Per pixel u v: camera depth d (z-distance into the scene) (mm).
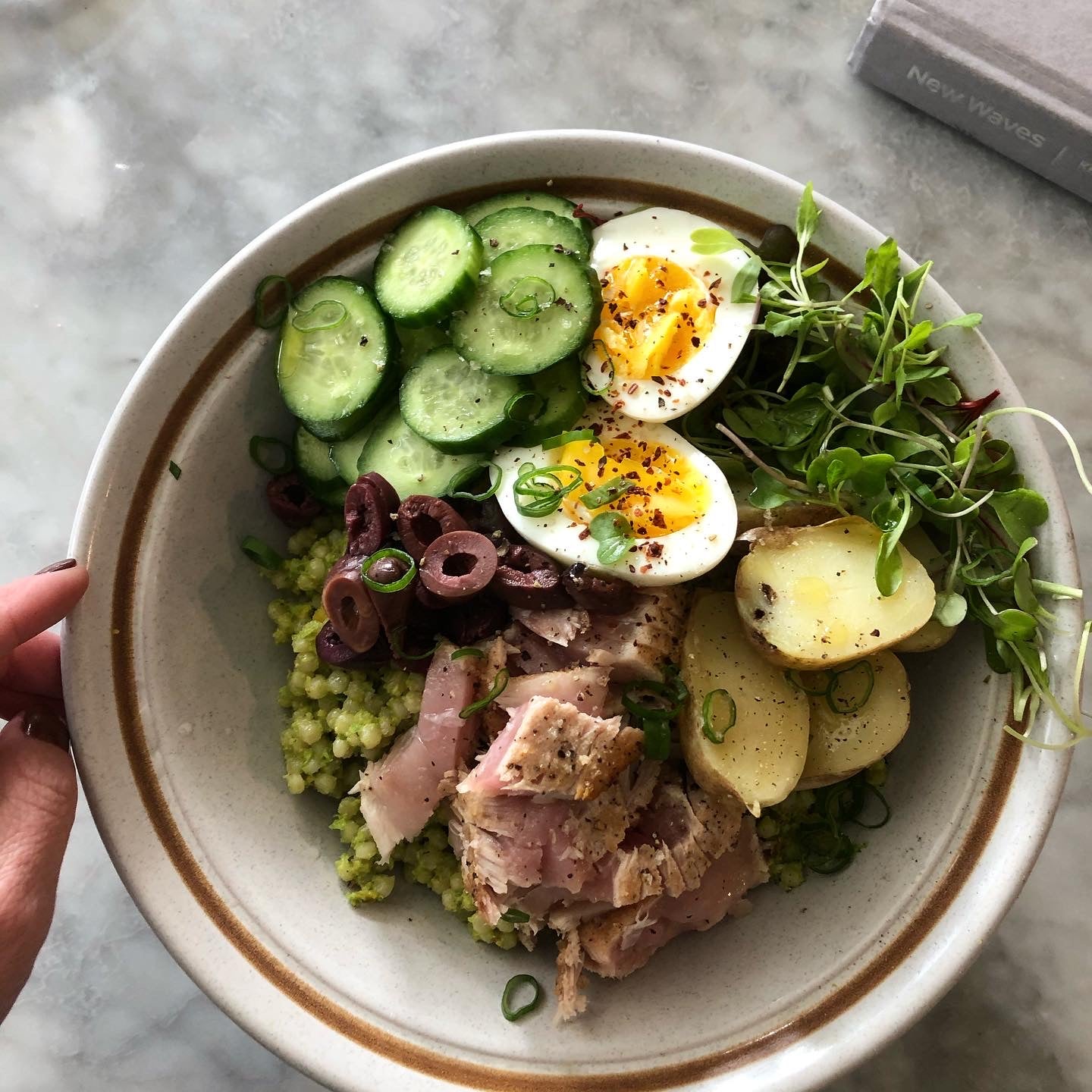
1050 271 371
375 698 310
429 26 385
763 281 304
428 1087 278
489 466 302
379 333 301
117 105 386
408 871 316
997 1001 354
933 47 353
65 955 354
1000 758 292
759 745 299
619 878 290
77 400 377
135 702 288
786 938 306
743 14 383
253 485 319
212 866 288
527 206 303
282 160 382
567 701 294
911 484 298
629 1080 284
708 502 297
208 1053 352
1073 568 285
